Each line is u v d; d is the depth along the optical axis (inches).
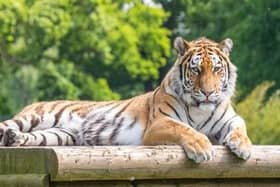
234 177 369.7
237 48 1076.5
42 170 326.6
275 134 901.2
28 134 413.1
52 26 1104.2
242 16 1131.3
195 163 359.6
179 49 436.1
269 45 1062.4
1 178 333.7
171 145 390.3
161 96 432.8
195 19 1480.1
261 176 373.4
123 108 442.6
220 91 425.4
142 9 1213.7
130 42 1182.9
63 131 433.4
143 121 434.0
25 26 1106.7
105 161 334.6
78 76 1249.4
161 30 1223.5
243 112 913.5
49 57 1214.9
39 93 1320.1
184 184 359.3
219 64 427.8
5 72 1181.7
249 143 375.6
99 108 444.8
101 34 1173.7
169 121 411.8
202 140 374.6
